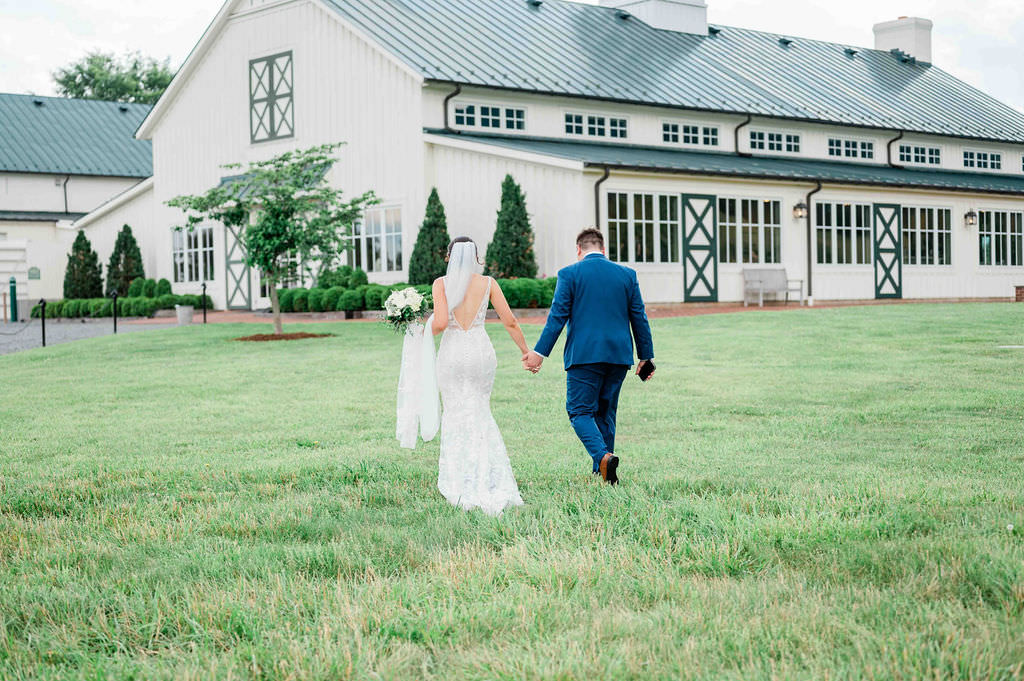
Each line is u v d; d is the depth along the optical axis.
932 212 30.66
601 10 33.78
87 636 4.03
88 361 16.16
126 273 32.62
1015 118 38.81
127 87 69.38
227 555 4.99
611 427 7.00
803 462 7.18
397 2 28.84
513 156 23.86
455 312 6.26
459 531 5.44
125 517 5.91
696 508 5.56
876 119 32.88
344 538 5.31
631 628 3.88
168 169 32.28
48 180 40.53
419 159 25.61
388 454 7.92
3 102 43.06
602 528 5.25
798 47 37.53
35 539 5.49
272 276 19.25
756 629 3.80
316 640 3.84
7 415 10.57
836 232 28.44
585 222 23.27
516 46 28.55
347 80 27.16
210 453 8.14
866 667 3.40
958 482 6.20
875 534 5.01
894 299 29.75
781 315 20.44
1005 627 3.73
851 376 11.96
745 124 30.12
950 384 11.06
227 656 3.75
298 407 10.81
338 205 20.17
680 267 25.33
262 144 29.39
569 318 6.72
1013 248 32.84
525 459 7.51
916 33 40.94
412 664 3.67
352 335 18.94
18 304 35.53
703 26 35.19
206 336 19.66
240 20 29.69
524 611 4.05
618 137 28.31
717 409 9.94
